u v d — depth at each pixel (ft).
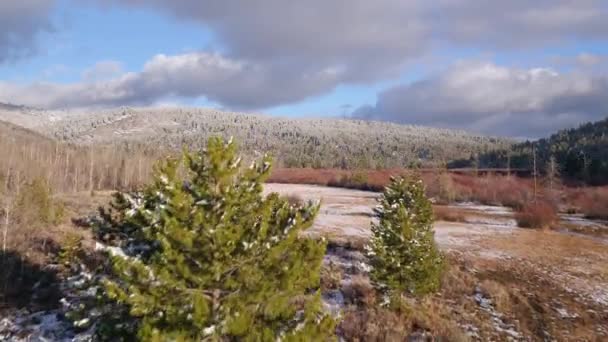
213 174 27.20
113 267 25.05
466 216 149.69
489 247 102.89
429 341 54.80
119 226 33.42
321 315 30.01
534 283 80.59
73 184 210.79
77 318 27.48
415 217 61.82
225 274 26.32
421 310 62.28
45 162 219.20
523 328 63.46
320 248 29.27
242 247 25.96
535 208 144.36
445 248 98.22
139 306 23.86
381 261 58.85
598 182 230.07
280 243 27.37
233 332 25.16
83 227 92.58
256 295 26.09
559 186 206.90
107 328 26.27
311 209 30.04
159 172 28.68
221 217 26.12
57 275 65.67
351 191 225.56
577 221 149.79
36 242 77.77
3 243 71.46
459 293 72.02
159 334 23.45
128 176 229.66
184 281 25.18
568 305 72.54
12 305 55.98
